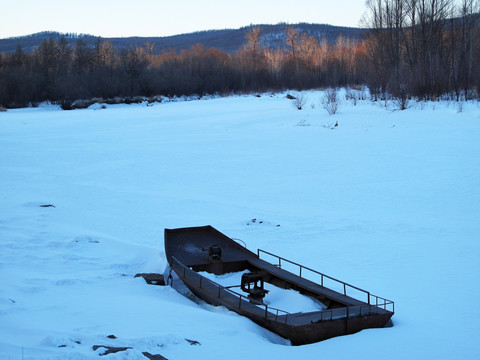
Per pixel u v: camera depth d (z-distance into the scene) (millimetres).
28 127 53188
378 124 43125
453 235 16500
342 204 21141
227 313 9625
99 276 12438
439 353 8234
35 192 23734
